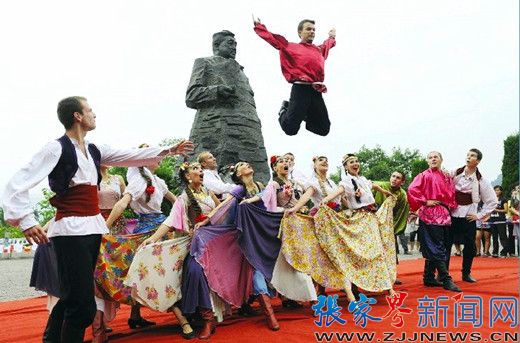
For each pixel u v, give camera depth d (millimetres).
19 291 10594
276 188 6109
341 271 5688
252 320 5371
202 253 4949
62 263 3736
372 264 6023
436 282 7613
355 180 6375
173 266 4992
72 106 3850
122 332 5258
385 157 65375
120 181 5918
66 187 3680
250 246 5180
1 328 5824
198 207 5285
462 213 7879
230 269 5156
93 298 3756
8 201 3408
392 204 6867
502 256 14383
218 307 5059
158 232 5039
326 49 5879
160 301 4852
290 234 5523
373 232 6238
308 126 5914
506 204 13938
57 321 4215
